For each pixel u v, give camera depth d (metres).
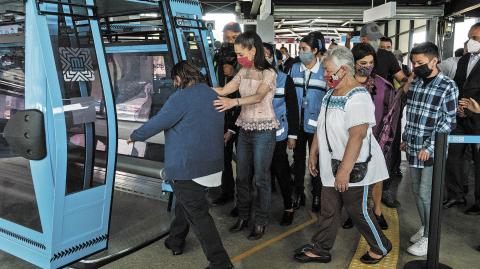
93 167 2.47
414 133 2.96
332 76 2.57
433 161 2.68
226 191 4.15
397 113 3.34
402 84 3.78
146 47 3.96
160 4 3.23
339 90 2.61
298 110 3.42
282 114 3.37
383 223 3.47
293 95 3.37
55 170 2.21
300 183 3.93
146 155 3.97
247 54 3.00
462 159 3.95
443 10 10.44
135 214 3.67
